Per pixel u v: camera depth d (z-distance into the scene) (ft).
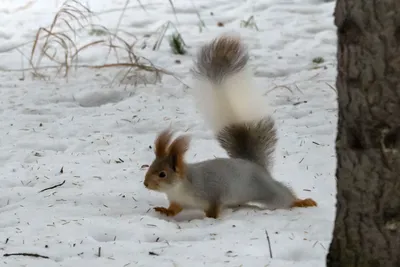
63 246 26.40
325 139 41.50
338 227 20.63
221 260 24.59
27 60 59.41
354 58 18.99
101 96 51.55
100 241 27.78
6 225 29.32
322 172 36.17
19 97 50.52
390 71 18.48
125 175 36.19
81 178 35.68
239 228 28.32
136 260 24.79
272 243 26.32
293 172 36.14
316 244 26.08
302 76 54.44
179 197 30.48
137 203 32.53
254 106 34.35
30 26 67.62
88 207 31.65
